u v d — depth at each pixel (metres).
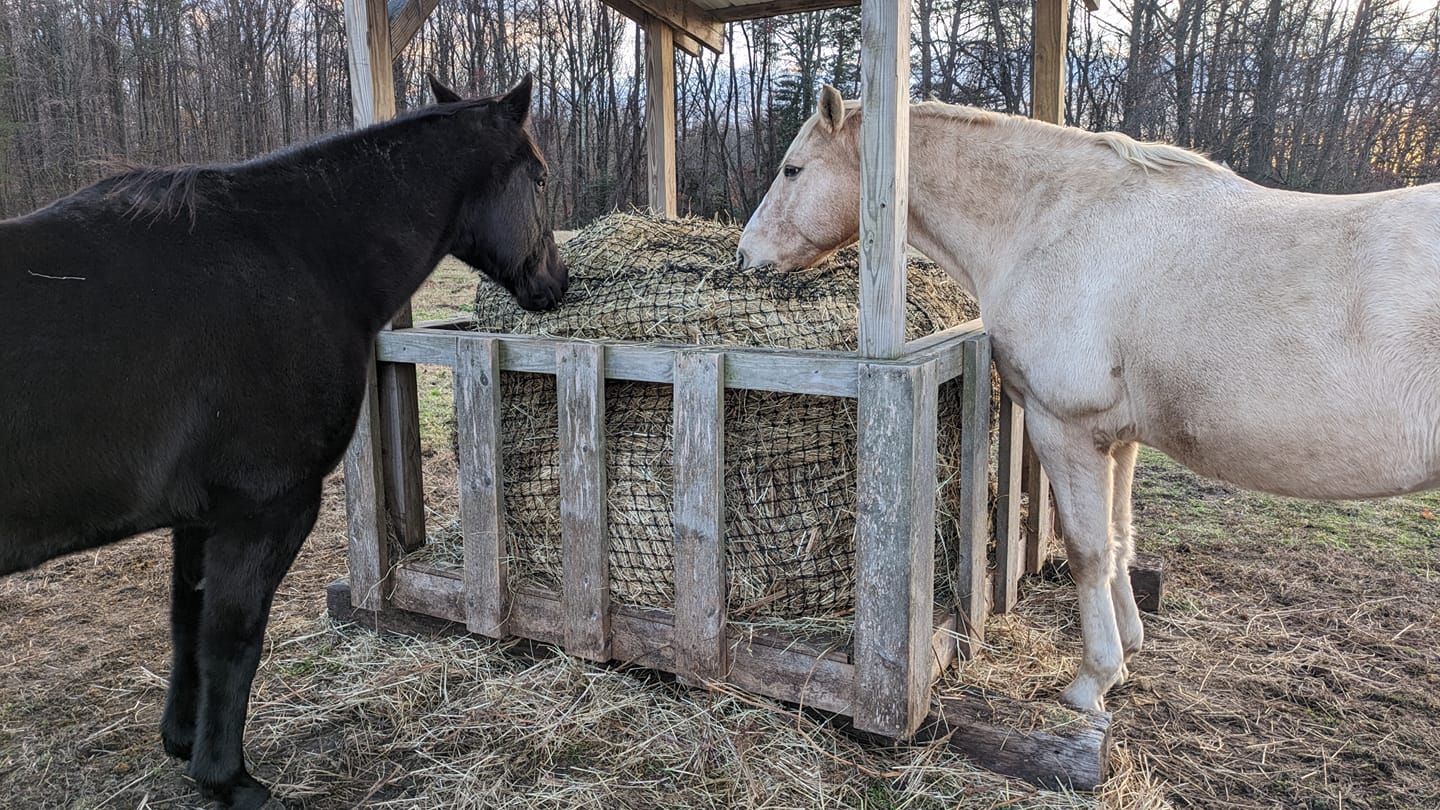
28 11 17.66
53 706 2.49
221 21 22.31
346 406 2.02
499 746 2.21
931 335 2.44
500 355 2.51
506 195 2.37
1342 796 2.09
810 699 2.21
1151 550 3.74
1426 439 1.68
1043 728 2.07
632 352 2.28
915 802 1.98
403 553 2.90
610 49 22.66
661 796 2.01
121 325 1.64
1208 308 1.92
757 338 2.37
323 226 2.02
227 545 1.89
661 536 2.41
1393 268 1.68
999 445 2.75
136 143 17.86
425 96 23.61
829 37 19.34
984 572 2.51
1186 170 2.11
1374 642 2.87
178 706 2.15
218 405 1.77
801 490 2.30
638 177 22.44
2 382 1.50
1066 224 2.20
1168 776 2.16
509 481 2.66
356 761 2.19
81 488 1.62
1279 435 1.85
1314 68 15.02
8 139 15.05
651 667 2.42
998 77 17.11
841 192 2.47
